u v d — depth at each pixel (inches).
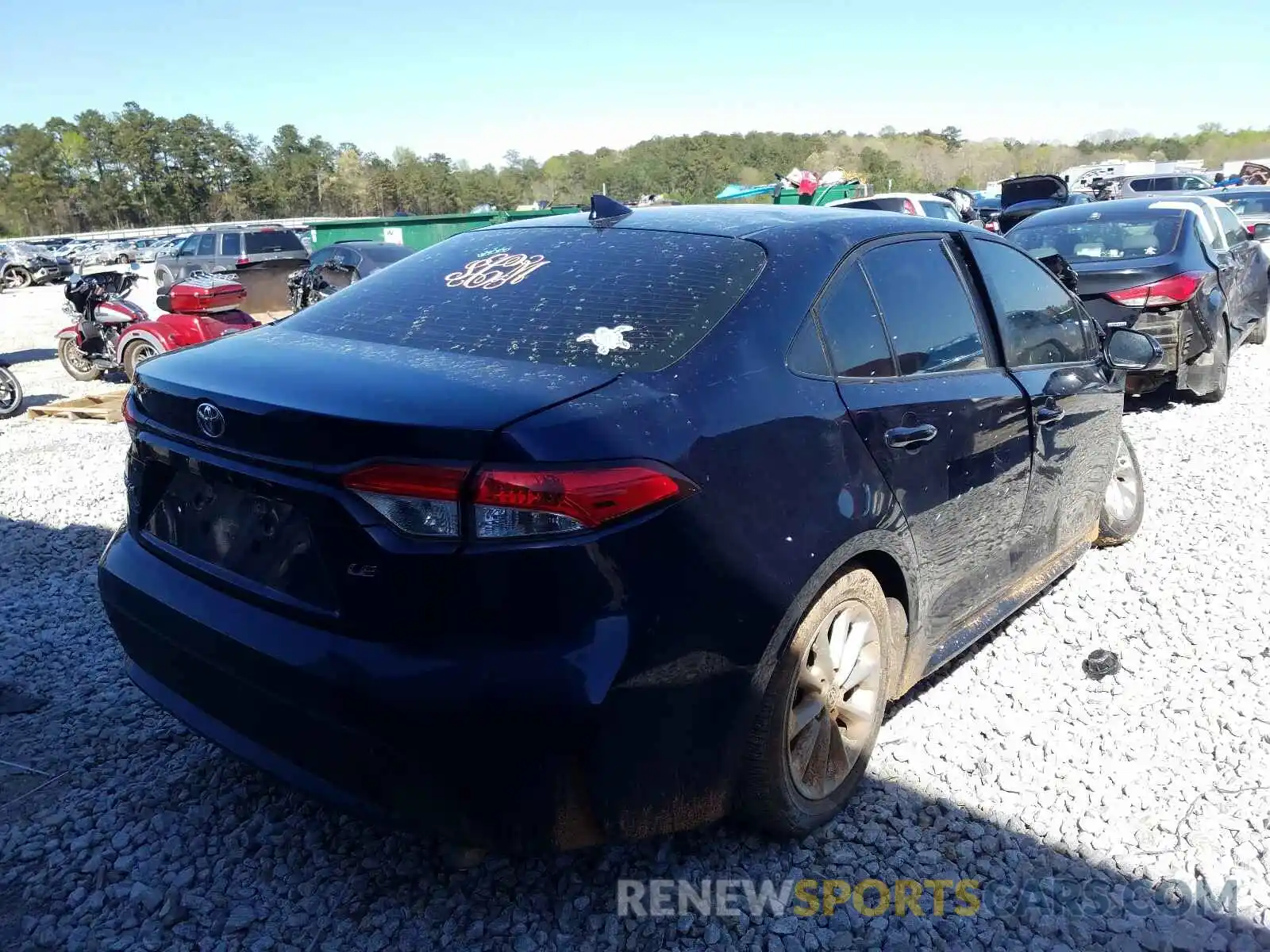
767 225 120.6
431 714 84.0
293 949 98.3
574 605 84.4
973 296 140.3
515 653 84.2
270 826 116.8
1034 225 350.9
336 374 96.0
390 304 117.6
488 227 141.1
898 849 112.3
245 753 99.3
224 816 119.0
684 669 90.3
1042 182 884.6
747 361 100.8
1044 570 161.3
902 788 123.2
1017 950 97.7
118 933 100.7
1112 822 115.9
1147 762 127.0
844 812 118.3
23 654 164.9
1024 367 146.6
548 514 83.3
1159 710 138.9
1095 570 187.5
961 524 127.6
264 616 94.9
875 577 114.1
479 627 84.4
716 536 91.7
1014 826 116.0
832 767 114.3
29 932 100.6
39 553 216.2
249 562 98.0
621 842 92.9
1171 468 250.2
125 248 1678.2
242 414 93.2
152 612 105.4
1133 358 171.6
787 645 100.5
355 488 85.6
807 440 102.1
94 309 458.9
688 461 90.8
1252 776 122.9
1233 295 353.7
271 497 92.7
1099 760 128.0
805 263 113.1
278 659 91.1
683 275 109.8
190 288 426.3
